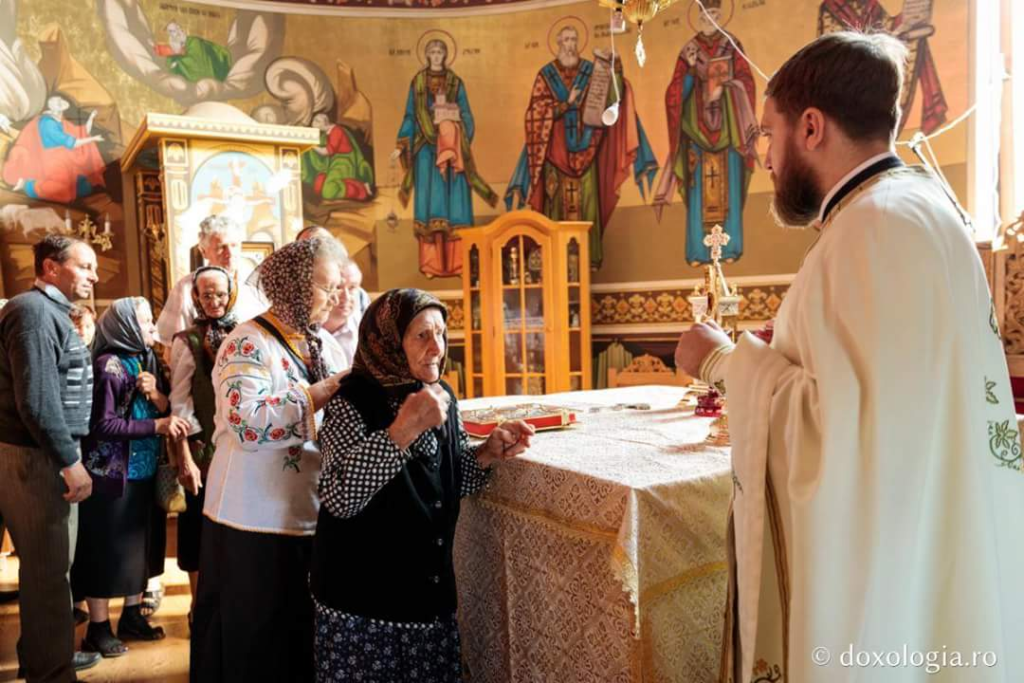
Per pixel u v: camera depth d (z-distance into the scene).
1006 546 1.25
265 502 2.13
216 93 6.09
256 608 2.12
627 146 6.16
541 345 5.83
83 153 5.65
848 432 1.20
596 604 1.85
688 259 5.98
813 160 1.37
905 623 1.20
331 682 1.88
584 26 6.21
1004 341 3.19
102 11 5.70
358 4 6.36
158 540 3.40
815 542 1.22
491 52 6.42
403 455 1.79
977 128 4.90
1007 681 1.25
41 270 2.69
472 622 2.41
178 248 4.80
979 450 1.21
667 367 6.10
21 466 2.60
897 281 1.19
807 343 1.28
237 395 2.03
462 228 6.18
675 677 1.84
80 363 2.71
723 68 5.77
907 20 5.12
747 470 1.39
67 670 2.70
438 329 1.87
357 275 2.89
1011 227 3.18
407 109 6.46
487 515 2.27
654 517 1.75
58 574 2.66
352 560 1.88
